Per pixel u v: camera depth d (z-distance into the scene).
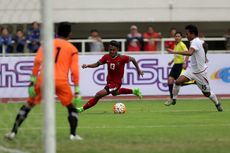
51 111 22.91
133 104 50.38
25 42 54.19
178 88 46.72
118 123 36.34
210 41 68.62
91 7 69.31
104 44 62.00
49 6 22.95
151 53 56.09
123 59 41.44
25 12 53.25
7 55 53.94
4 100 51.22
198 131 32.31
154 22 70.75
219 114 41.53
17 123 29.17
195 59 42.47
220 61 56.91
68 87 28.73
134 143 28.02
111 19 69.50
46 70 22.92
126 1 69.62
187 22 71.06
